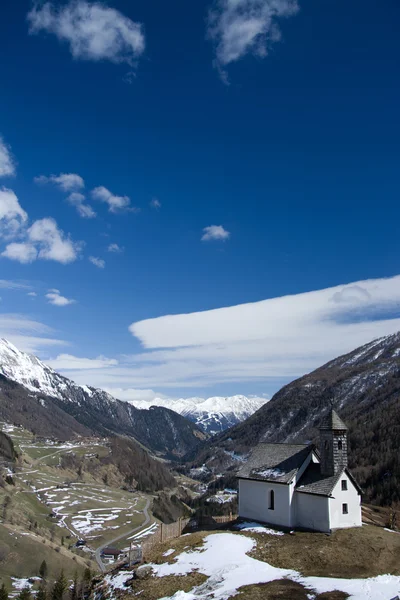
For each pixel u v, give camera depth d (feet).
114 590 163.43
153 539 214.90
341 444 213.25
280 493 218.18
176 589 150.51
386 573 153.38
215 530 218.18
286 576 150.41
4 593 319.47
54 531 636.48
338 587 134.21
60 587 327.06
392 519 296.30
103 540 637.71
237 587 142.00
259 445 257.55
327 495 201.57
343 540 186.39
